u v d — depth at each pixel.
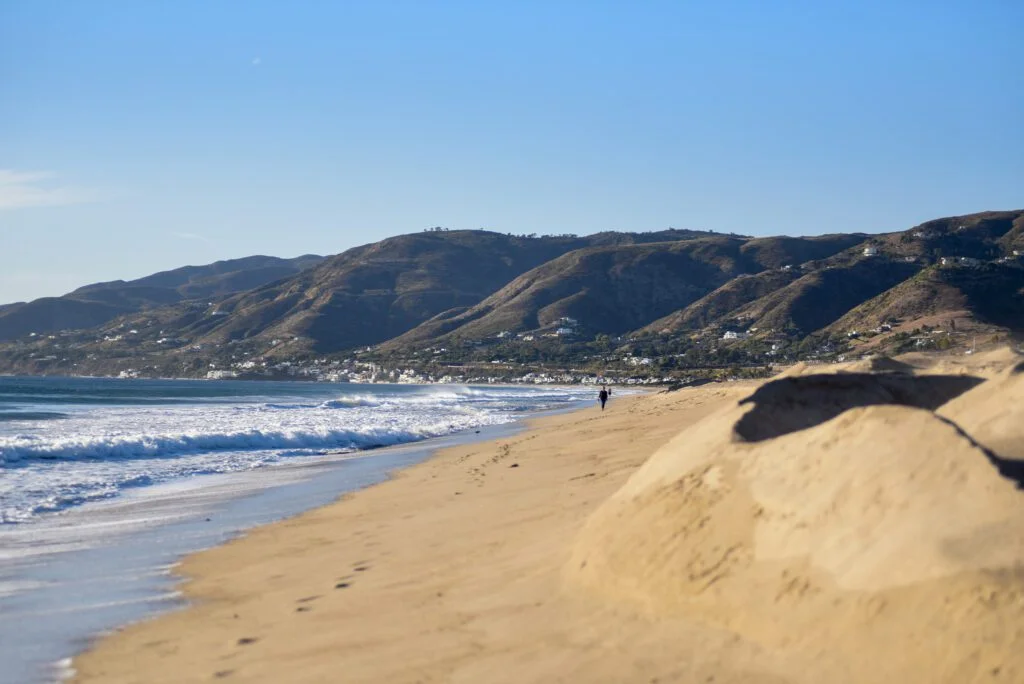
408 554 9.98
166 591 9.73
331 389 137.38
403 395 95.06
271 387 152.25
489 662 5.59
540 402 74.12
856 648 4.48
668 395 57.69
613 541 6.61
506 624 6.29
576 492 12.30
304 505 16.31
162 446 27.23
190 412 51.88
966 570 4.31
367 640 6.62
